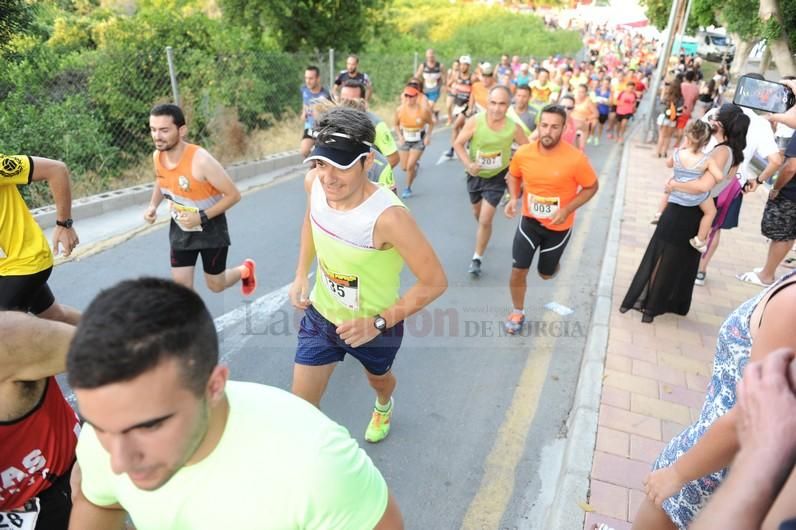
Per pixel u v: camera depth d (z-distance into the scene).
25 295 3.24
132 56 8.38
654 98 14.28
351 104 4.40
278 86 11.26
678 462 1.71
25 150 6.97
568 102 9.77
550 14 52.69
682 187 4.21
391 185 3.95
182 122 3.72
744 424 1.10
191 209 3.90
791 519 0.90
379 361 2.83
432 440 3.38
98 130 7.89
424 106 7.78
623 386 3.82
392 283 2.58
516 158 4.23
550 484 3.10
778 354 1.14
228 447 1.16
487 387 3.93
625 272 5.83
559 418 3.66
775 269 5.66
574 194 4.12
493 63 22.22
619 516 2.73
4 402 1.55
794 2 10.44
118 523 1.47
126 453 0.98
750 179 5.27
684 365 4.14
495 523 2.84
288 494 1.16
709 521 1.00
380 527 1.28
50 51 7.93
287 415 1.22
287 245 6.14
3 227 3.11
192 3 14.77
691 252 4.44
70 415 1.82
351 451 1.26
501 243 6.66
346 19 14.18
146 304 0.96
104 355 0.90
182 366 0.96
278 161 9.61
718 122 4.12
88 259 5.54
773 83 3.17
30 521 1.75
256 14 13.28
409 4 34.53
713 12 22.70
